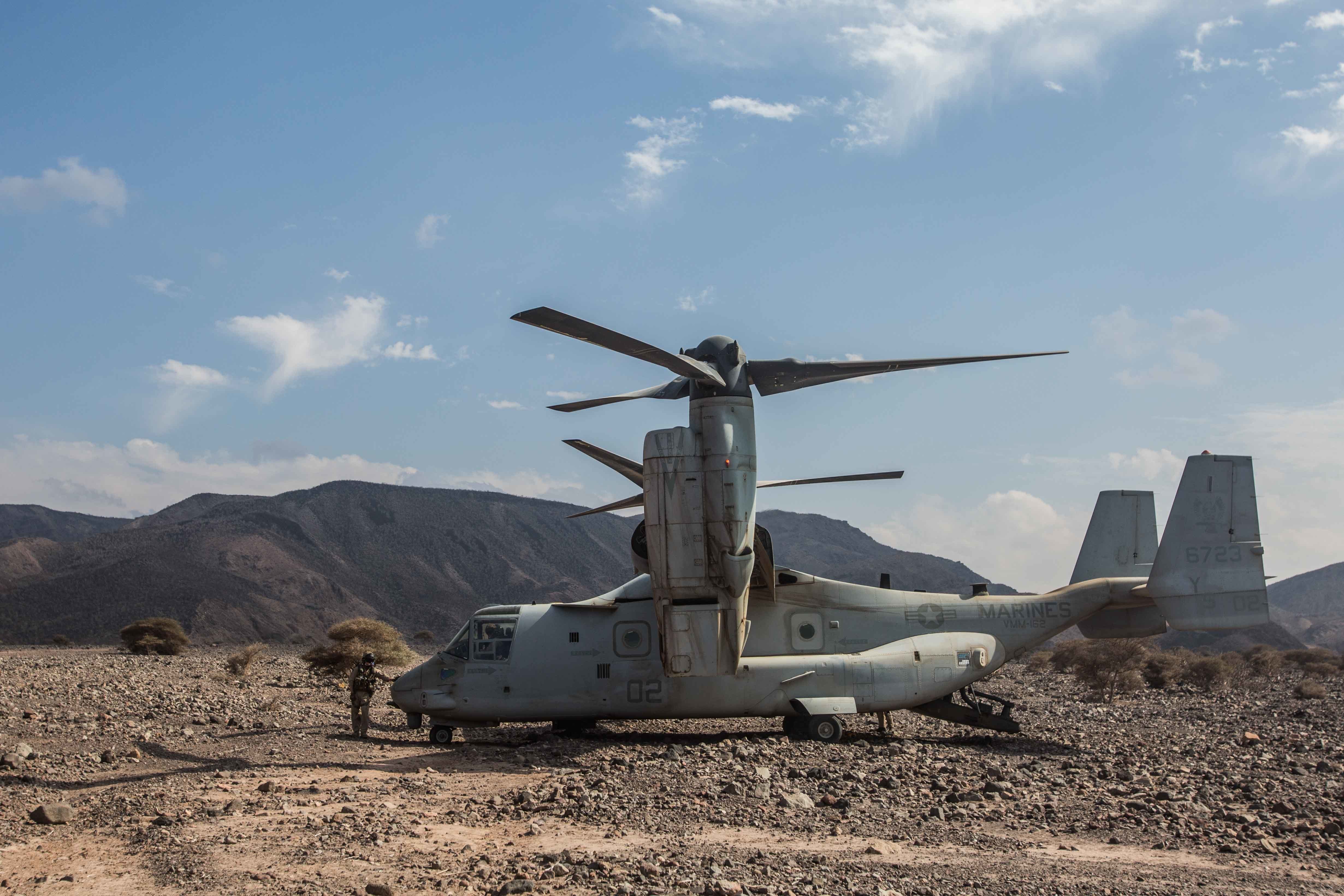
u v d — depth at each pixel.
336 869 7.47
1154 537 19.00
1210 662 29.64
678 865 7.54
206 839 8.38
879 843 8.27
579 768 12.92
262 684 28.44
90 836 8.59
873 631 16.88
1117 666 26.64
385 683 27.38
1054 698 26.73
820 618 16.80
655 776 11.73
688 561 14.69
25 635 113.38
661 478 14.67
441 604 158.88
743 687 16.08
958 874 7.37
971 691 17.05
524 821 9.37
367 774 12.22
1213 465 16.92
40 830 8.77
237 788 10.95
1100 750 14.91
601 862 7.47
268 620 127.31
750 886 6.94
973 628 17.12
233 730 16.69
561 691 16.23
